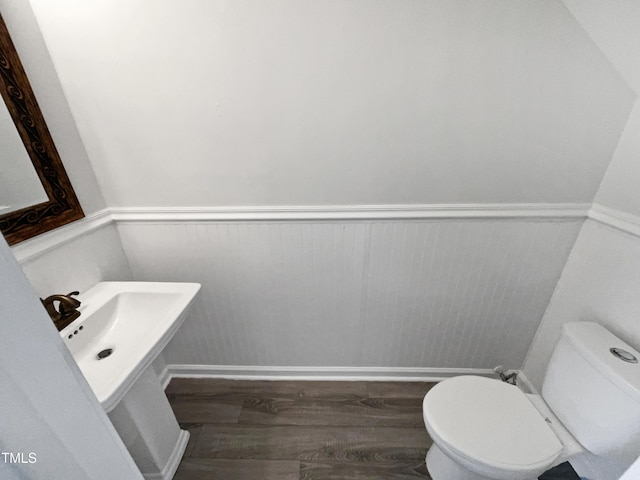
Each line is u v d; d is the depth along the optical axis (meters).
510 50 0.89
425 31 0.88
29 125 0.87
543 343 1.34
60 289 0.98
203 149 1.08
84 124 1.04
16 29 0.83
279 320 1.42
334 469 1.19
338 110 1.00
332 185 1.12
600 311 1.06
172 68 0.96
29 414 0.27
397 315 1.38
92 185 1.11
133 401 0.99
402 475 1.17
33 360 0.27
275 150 1.07
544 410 1.04
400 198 1.13
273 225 1.20
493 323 1.37
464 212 1.13
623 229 0.96
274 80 0.96
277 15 0.88
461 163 1.06
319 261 1.26
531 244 1.18
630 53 0.83
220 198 1.16
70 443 0.32
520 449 0.89
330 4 0.86
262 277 1.31
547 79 0.92
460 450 0.88
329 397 1.49
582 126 0.98
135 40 0.92
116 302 1.07
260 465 1.20
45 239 0.93
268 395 1.51
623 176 0.97
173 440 1.21
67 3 0.88
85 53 0.94
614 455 0.86
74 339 0.90
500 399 1.04
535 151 1.03
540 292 1.28
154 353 0.82
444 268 1.25
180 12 0.89
